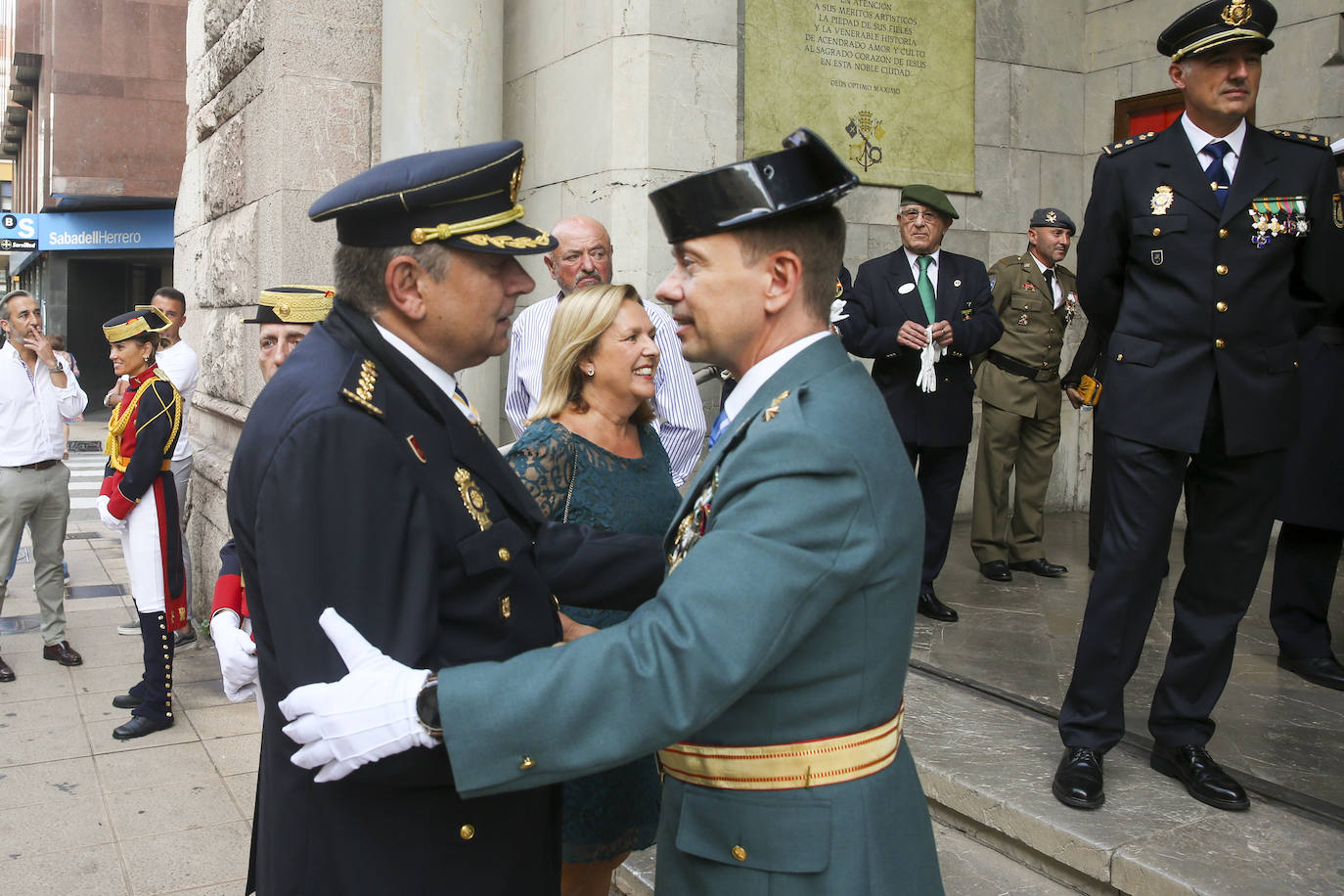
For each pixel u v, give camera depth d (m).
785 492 1.22
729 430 1.36
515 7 5.49
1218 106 2.63
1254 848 2.40
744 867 1.33
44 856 3.29
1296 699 3.44
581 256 3.51
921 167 5.76
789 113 5.21
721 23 4.84
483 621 1.44
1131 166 2.80
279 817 1.40
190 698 4.87
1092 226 2.90
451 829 1.40
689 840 1.38
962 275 4.64
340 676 1.28
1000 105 6.08
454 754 1.21
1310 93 5.45
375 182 1.40
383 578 1.31
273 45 5.13
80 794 3.78
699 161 4.82
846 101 5.42
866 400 1.32
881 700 1.34
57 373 6.42
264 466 1.32
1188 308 2.66
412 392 1.43
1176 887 2.26
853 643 1.30
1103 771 2.85
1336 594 4.70
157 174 16.98
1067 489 6.93
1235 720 3.25
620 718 1.21
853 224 5.53
